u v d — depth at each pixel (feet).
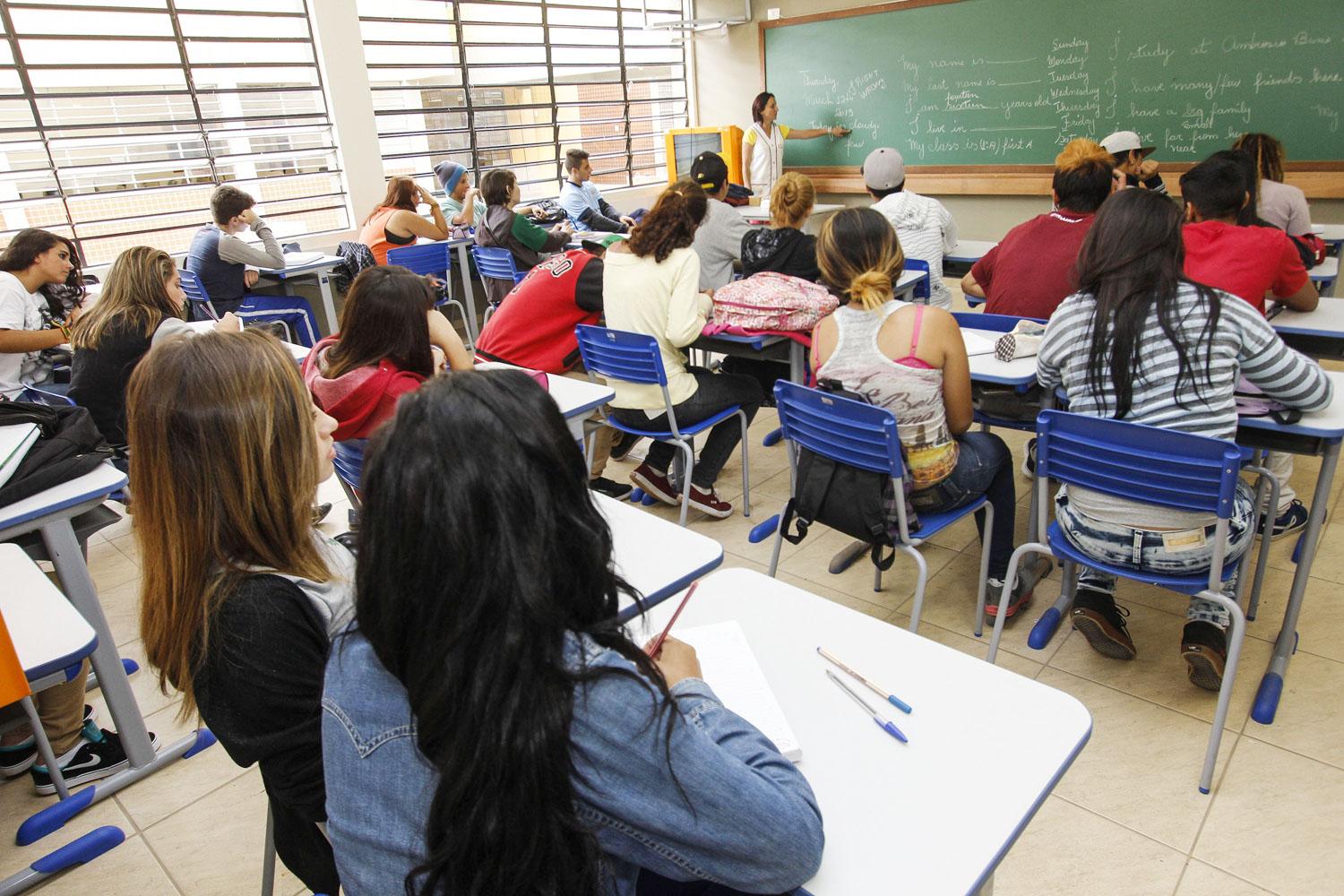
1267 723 6.17
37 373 10.94
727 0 23.76
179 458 2.93
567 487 2.04
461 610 1.91
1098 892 5.00
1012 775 3.02
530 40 21.79
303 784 3.15
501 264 16.34
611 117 24.13
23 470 5.65
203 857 5.74
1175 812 5.51
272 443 3.01
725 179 12.73
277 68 17.70
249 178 17.81
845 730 3.28
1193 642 6.17
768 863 2.23
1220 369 5.37
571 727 2.03
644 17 24.06
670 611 4.11
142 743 6.48
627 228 20.10
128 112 16.12
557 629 1.99
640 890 3.10
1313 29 15.66
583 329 9.12
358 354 6.23
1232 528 5.48
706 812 2.14
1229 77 16.78
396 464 1.94
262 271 16.01
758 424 13.06
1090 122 18.70
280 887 5.44
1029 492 10.00
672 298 9.03
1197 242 7.50
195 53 16.66
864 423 6.09
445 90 20.53
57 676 4.50
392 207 17.13
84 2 15.29
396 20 19.34
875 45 21.29
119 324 9.07
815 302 9.07
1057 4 18.38
